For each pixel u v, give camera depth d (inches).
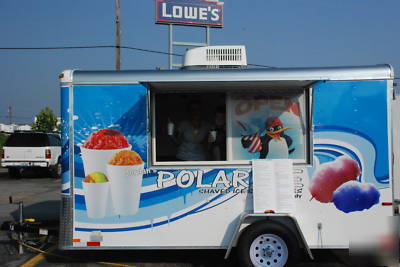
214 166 166.7
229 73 165.5
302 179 165.6
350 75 164.6
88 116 167.5
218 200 166.4
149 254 199.5
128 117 167.5
